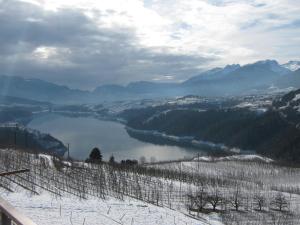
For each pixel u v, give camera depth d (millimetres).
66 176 53031
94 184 50531
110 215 35469
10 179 44250
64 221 29875
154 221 36969
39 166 55500
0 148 75875
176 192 59562
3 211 8133
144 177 66375
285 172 120188
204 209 53875
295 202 69500
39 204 34594
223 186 76562
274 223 51719
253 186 83562
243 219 52594
